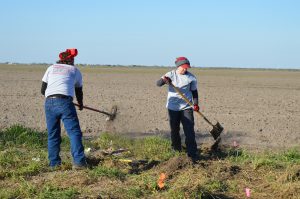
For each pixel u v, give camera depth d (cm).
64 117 979
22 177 922
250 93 3328
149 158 1081
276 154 1109
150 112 1888
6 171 948
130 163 1006
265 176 948
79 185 885
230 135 1413
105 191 859
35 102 2222
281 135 1425
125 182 905
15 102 2198
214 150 1137
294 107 2272
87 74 7006
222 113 1905
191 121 1071
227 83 4984
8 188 884
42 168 984
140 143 1188
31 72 7012
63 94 984
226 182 918
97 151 1152
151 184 880
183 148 1143
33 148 1137
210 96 2919
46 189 862
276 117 1827
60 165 992
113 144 1196
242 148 1201
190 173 931
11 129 1238
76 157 969
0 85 3566
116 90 3297
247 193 863
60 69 1003
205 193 853
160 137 1291
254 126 1582
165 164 995
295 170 934
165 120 1678
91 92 3020
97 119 1677
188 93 1082
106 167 965
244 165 1020
